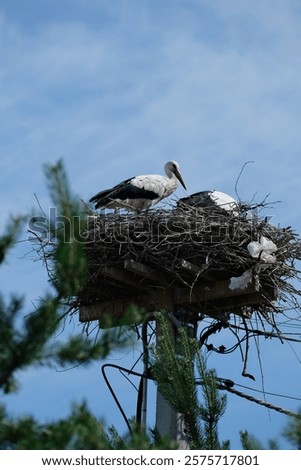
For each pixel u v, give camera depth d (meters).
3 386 8.41
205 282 15.73
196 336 15.74
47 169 9.20
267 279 15.82
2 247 8.91
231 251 15.50
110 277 15.40
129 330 9.34
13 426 8.49
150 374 14.64
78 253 9.03
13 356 8.49
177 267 15.23
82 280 9.14
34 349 8.55
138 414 14.73
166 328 12.79
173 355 12.41
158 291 15.59
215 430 12.09
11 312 8.66
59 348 8.71
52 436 8.48
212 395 12.17
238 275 15.77
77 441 8.62
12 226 9.05
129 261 15.06
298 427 9.40
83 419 8.59
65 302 9.27
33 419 8.57
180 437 14.14
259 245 15.36
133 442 9.19
